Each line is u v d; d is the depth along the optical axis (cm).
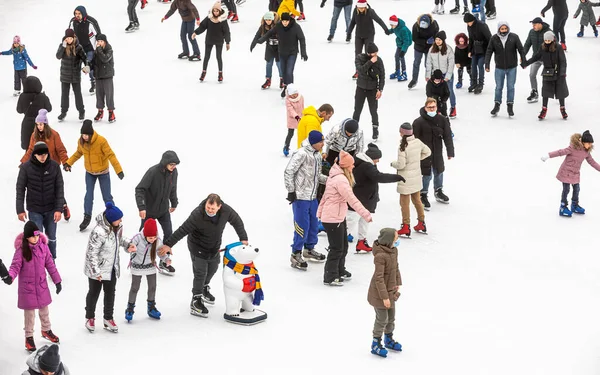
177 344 1220
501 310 1356
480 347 1238
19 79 2375
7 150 2003
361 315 1325
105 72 2138
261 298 1294
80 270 1450
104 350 1195
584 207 1778
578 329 1298
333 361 1185
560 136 2153
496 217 1723
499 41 2231
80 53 2141
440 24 2967
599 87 2466
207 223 1265
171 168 1395
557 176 1731
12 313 1313
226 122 2212
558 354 1222
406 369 1170
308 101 2344
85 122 1562
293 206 1478
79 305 1329
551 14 3156
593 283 1455
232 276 1279
